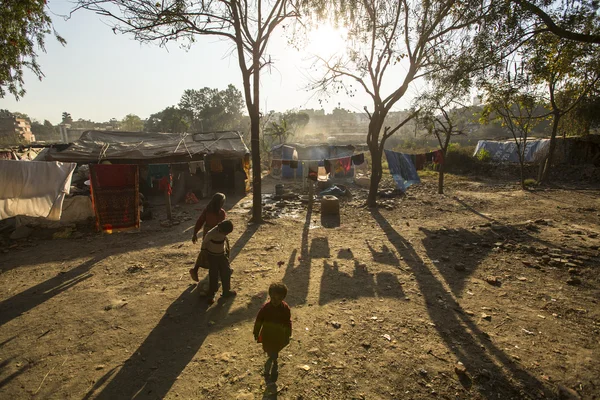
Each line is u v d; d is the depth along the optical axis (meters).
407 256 7.68
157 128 95.31
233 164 17.58
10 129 72.31
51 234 9.63
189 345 4.23
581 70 15.59
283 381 3.52
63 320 4.89
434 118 13.13
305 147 24.00
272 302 3.42
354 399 3.26
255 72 10.35
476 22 7.79
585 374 3.56
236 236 9.53
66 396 3.35
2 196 7.34
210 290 5.32
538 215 11.61
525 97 15.70
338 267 7.02
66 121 143.88
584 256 7.16
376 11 11.85
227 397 3.30
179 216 12.09
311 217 12.10
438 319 4.81
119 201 8.41
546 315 4.88
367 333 4.45
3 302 5.52
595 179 19.62
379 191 17.19
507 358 3.87
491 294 5.62
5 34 9.81
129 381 3.57
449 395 3.29
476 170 26.73
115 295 5.74
